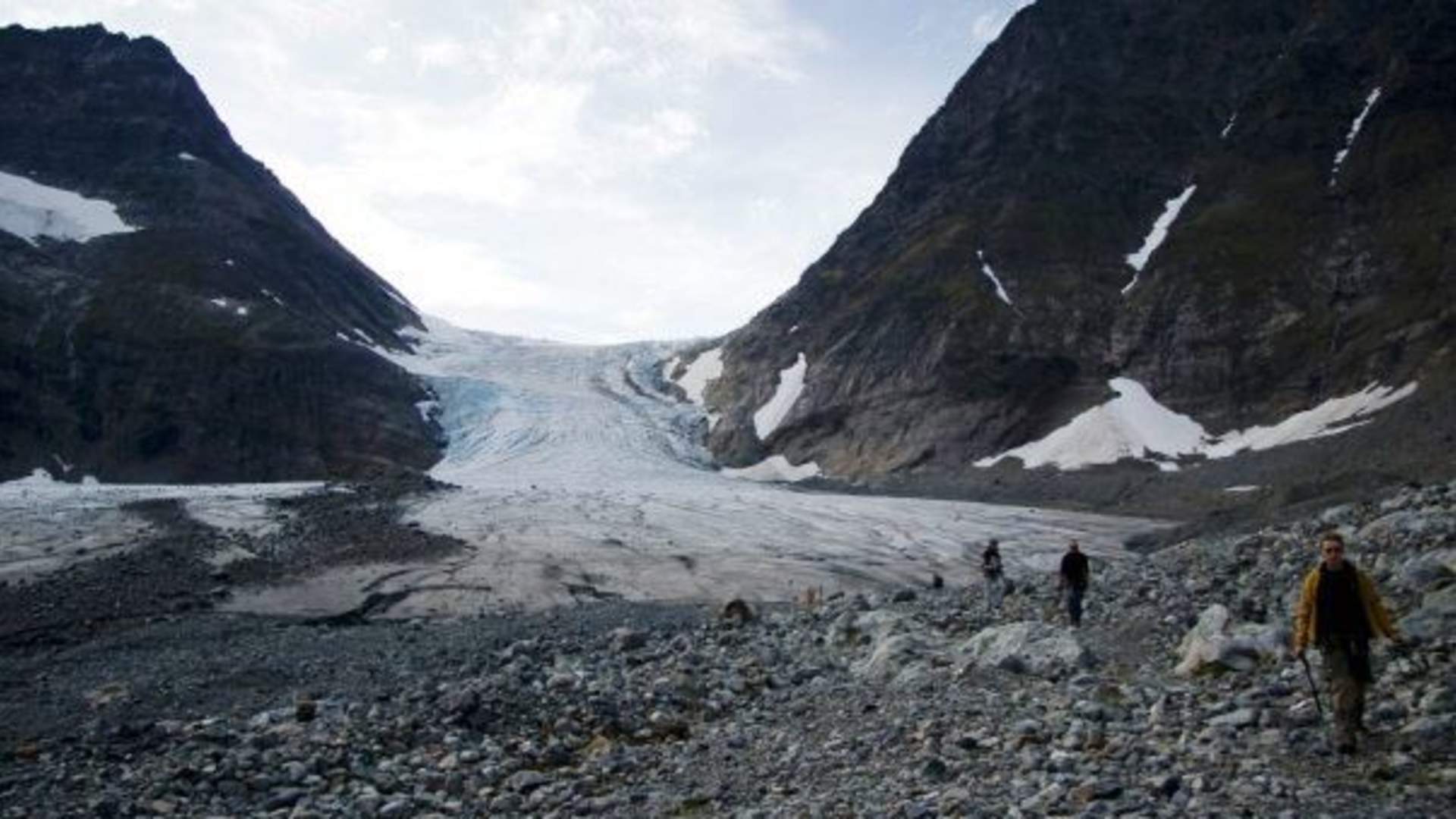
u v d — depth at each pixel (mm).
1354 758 11797
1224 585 25016
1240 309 119938
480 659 32031
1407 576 19266
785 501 101500
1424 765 11352
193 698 28203
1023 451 118625
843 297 159375
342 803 14844
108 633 41469
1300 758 12055
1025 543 79938
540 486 110250
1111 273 136500
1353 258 117875
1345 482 65062
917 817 11664
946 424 125750
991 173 159125
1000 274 140500
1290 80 145250
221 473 114875
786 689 21641
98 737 21000
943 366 131375
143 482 110812
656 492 105625
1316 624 12461
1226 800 10828
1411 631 15891
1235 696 15031
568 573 61188
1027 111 164000
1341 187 126875
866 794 12977
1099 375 124625
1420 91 130375
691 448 143625
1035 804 11328
